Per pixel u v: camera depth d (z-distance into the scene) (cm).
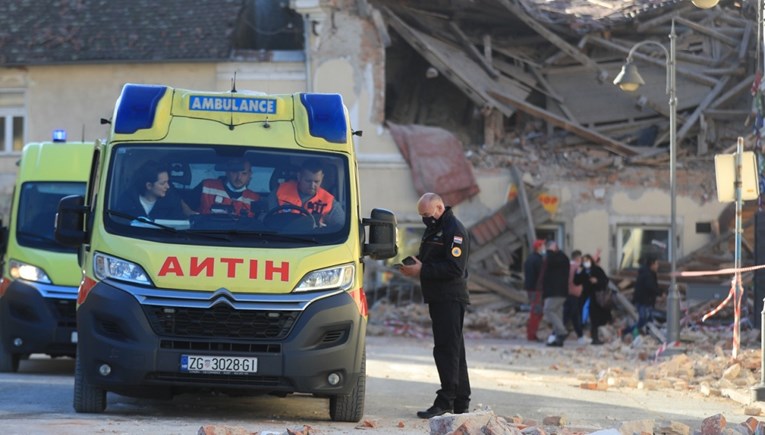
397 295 7881
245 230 2920
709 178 8031
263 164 3008
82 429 2558
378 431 2775
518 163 8125
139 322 2805
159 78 8481
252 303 2838
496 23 8394
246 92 3156
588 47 8419
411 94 8712
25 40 8562
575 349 6244
